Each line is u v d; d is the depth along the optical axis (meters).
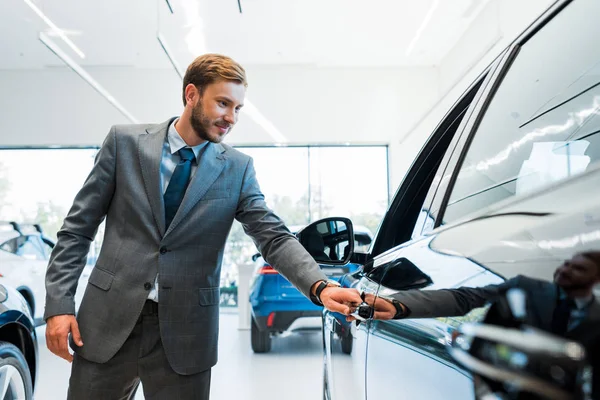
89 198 1.23
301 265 1.18
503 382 0.41
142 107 8.68
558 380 0.34
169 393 1.20
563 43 0.75
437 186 0.96
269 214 1.31
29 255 4.70
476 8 6.59
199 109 1.17
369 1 6.41
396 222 1.26
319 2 6.43
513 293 0.42
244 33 7.35
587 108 0.69
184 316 1.20
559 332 0.35
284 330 3.92
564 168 0.64
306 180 8.89
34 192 8.73
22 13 6.66
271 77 8.75
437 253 0.68
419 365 0.63
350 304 0.98
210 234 1.25
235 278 8.86
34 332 1.90
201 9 6.55
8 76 8.71
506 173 0.75
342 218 1.35
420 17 6.93
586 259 0.35
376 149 8.93
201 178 1.23
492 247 0.51
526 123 0.76
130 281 1.18
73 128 8.66
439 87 8.70
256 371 3.75
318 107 8.75
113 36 7.41
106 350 1.16
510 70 0.88
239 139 8.72
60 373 3.72
